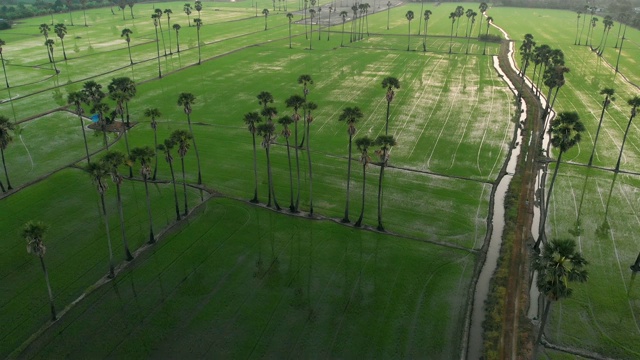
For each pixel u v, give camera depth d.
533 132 100.19
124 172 83.06
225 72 148.62
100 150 92.00
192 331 49.34
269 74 146.00
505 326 49.62
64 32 162.50
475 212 70.88
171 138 65.12
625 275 57.03
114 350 46.91
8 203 72.88
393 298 53.88
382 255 61.25
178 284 56.12
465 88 131.62
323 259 60.62
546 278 41.09
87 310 52.00
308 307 52.59
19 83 135.88
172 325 50.06
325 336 48.69
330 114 110.25
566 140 63.12
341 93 126.62
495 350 46.47
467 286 55.66
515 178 80.12
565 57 168.50
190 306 52.72
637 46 186.00
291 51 179.50
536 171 84.00
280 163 86.31
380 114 110.56
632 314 51.06
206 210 71.44
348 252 61.88
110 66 155.38
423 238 64.62
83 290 55.03
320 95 124.81
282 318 51.03
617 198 74.88
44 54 170.50
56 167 84.94
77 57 167.25
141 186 78.50
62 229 66.62
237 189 77.44
